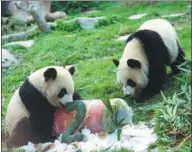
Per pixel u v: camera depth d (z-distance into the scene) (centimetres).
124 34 1048
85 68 920
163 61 816
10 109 740
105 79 876
